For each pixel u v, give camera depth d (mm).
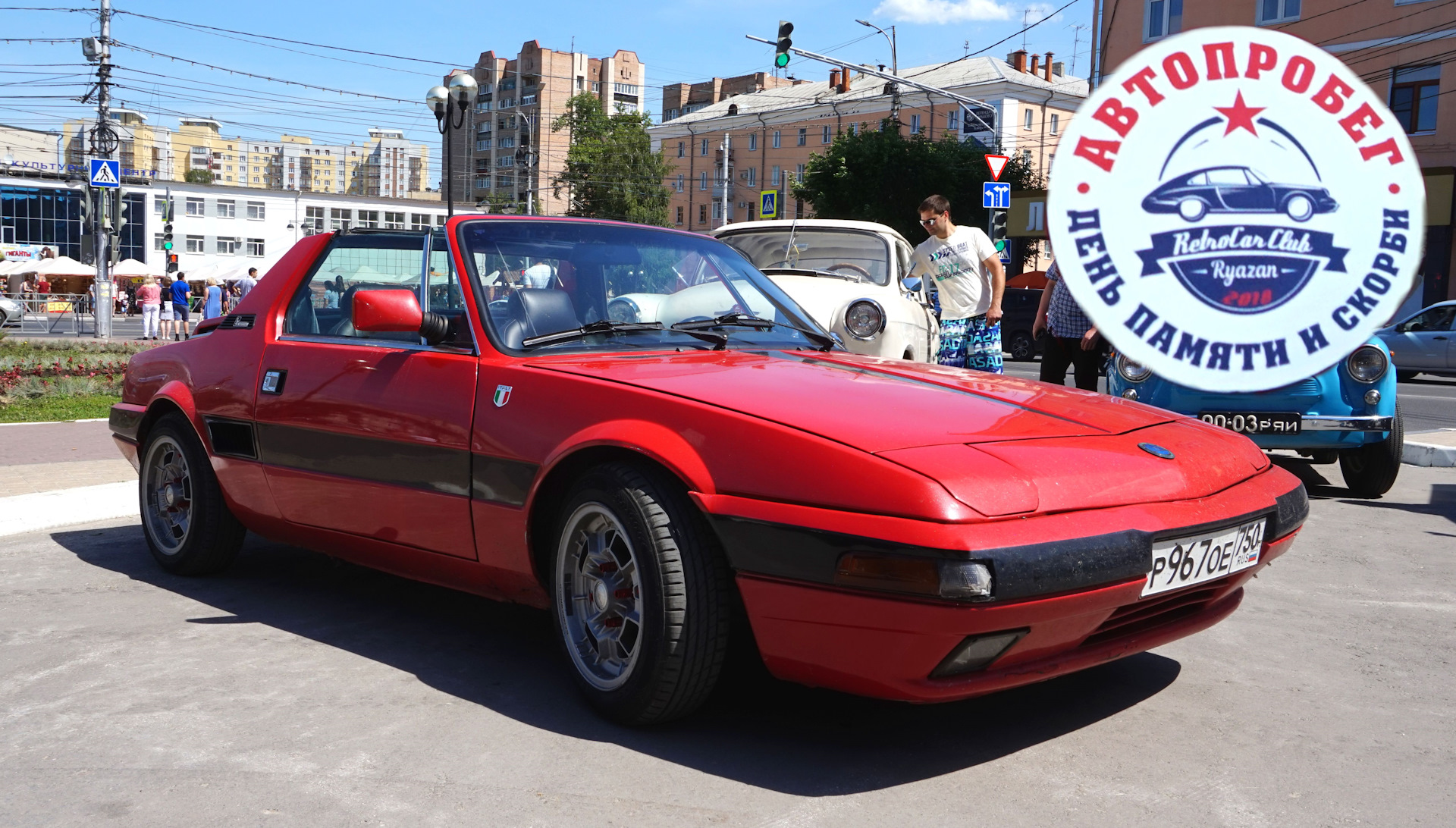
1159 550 2559
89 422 9867
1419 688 3266
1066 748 2768
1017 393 3115
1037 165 63344
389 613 3998
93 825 2318
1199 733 2877
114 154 27516
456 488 3227
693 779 2553
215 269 49094
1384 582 4574
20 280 42250
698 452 2650
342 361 3684
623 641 2926
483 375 3213
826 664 2514
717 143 81062
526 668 3369
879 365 3367
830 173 43500
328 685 3201
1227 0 32344
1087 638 2584
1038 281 34031
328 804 2416
